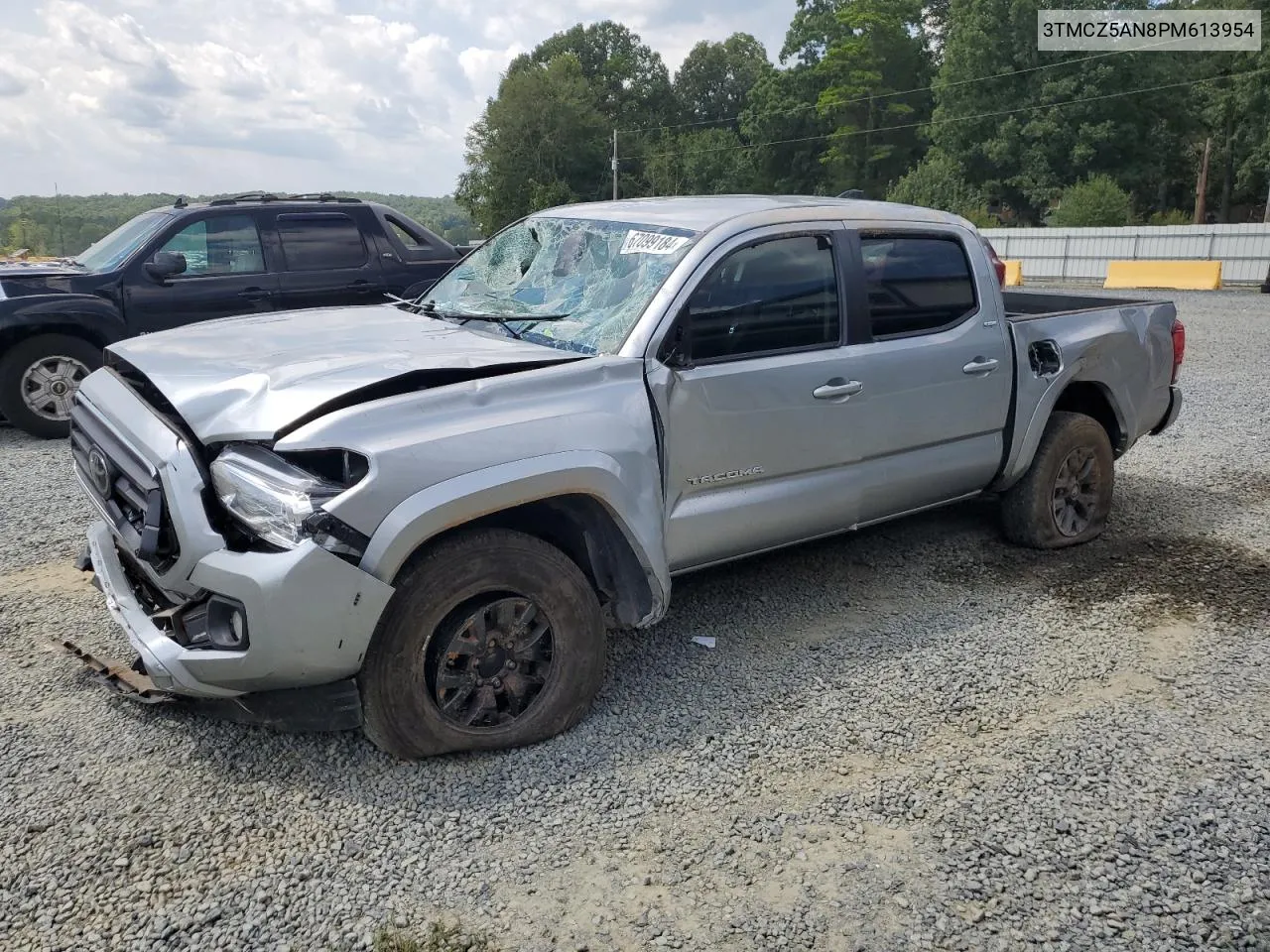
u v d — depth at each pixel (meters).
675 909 2.69
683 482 3.79
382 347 3.70
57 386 8.04
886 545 5.52
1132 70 48.78
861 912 2.69
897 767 3.38
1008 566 5.23
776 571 5.14
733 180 72.94
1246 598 4.83
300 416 3.04
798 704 3.79
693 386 3.74
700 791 3.22
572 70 78.75
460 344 3.76
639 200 4.65
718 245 3.89
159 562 3.23
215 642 3.05
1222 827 3.06
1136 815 3.12
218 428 3.10
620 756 3.42
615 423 3.47
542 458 3.26
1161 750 3.49
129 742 3.45
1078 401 5.61
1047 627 4.50
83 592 4.75
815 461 4.19
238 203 8.87
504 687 3.40
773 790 3.23
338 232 9.22
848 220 4.34
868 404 4.30
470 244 10.34
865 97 63.88
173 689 3.16
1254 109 45.47
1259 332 14.73
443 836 2.98
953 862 2.89
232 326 4.25
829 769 3.37
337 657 3.02
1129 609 4.71
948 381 4.60
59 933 2.56
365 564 2.99
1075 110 49.22
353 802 3.12
